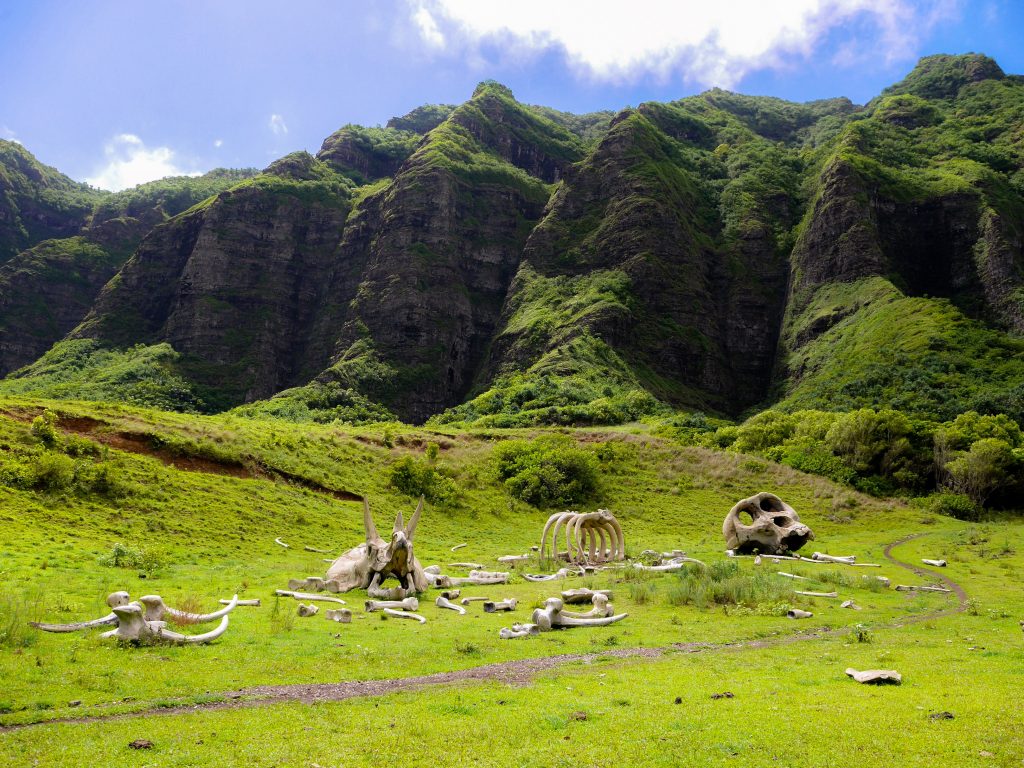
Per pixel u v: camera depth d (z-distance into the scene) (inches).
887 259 5816.9
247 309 6771.7
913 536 1878.7
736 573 941.8
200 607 633.6
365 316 6382.9
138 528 1200.8
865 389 4062.5
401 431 2701.8
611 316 5452.8
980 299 5442.9
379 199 7485.2
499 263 7160.4
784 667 482.3
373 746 318.3
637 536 1902.1
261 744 320.5
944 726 334.3
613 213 6604.3
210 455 1664.6
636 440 2861.7
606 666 496.7
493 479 2255.2
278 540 1328.7
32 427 1439.5
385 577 847.7
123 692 398.0
